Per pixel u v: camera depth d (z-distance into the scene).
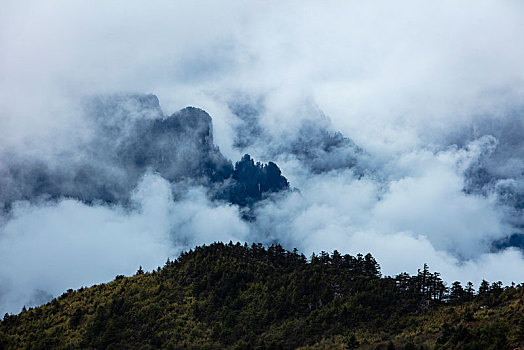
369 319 174.38
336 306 180.50
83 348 177.50
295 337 171.00
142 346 174.25
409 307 177.88
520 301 161.12
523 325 142.00
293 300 186.62
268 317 181.62
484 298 175.00
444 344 148.12
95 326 184.12
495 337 141.50
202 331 179.12
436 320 166.00
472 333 147.62
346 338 165.75
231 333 175.75
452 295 185.12
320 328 172.38
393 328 167.75
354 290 187.00
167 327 182.50
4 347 186.12
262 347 163.88
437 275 185.00
